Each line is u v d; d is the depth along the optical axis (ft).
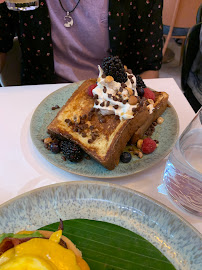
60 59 1.31
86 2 1.14
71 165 0.69
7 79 1.36
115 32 1.20
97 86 0.82
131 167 0.69
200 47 1.21
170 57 2.72
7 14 1.18
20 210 0.56
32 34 1.18
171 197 0.63
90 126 0.75
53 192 0.59
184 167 0.54
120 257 0.52
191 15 2.09
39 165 0.72
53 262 0.42
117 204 0.58
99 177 0.66
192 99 1.30
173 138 0.78
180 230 0.52
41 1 1.11
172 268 0.50
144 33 1.28
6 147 0.77
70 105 0.83
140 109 0.76
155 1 1.20
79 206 0.58
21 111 0.90
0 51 1.26
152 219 0.55
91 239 0.54
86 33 1.22
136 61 1.38
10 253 0.43
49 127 0.76
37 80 1.34
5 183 0.67
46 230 0.55
